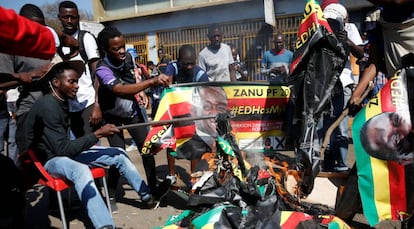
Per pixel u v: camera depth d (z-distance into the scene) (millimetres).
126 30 15719
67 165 3164
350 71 4648
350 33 4789
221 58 5688
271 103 3838
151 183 4129
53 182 3162
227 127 3129
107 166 3635
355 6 10273
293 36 11523
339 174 3947
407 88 2801
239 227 2572
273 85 3834
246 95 3855
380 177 2836
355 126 2945
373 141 2855
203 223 2637
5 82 3104
